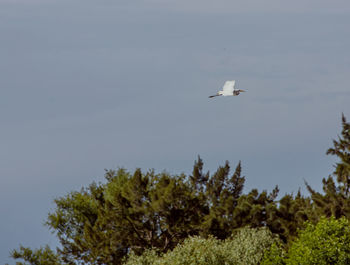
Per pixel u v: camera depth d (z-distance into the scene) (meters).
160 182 184.75
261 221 188.38
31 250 196.50
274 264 138.50
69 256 190.50
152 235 182.12
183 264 123.38
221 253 128.25
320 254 123.19
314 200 175.12
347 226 127.69
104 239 181.75
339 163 176.62
